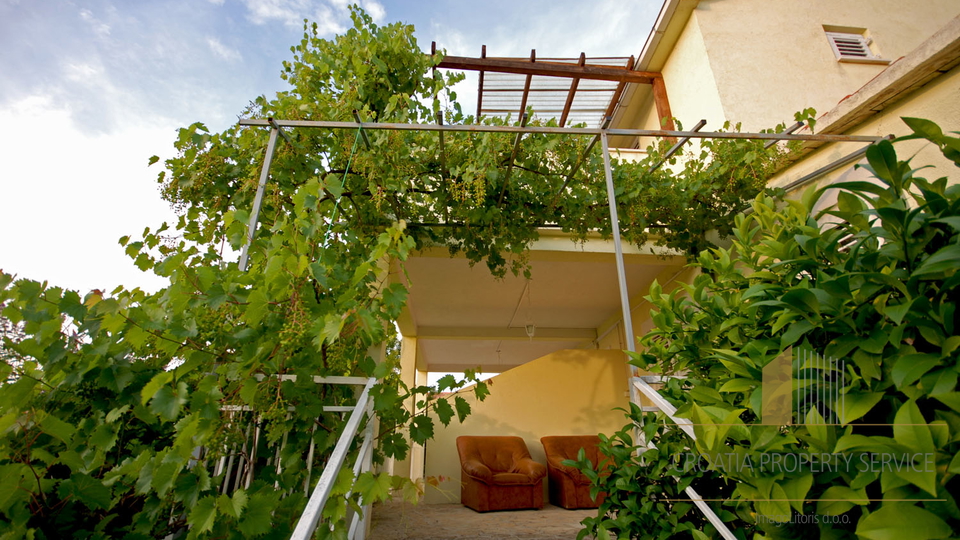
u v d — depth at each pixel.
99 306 1.49
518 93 6.33
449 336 7.69
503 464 5.42
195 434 1.41
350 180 3.00
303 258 1.52
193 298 1.53
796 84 5.22
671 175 3.86
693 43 5.46
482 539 3.33
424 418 1.92
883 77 2.80
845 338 0.96
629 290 6.33
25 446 1.48
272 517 1.42
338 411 1.79
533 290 6.18
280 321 1.60
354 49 3.20
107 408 1.75
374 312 1.67
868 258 0.99
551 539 3.31
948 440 0.76
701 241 4.24
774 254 1.27
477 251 3.87
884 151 1.00
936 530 0.71
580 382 6.38
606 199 3.66
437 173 3.18
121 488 1.62
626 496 1.79
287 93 3.10
